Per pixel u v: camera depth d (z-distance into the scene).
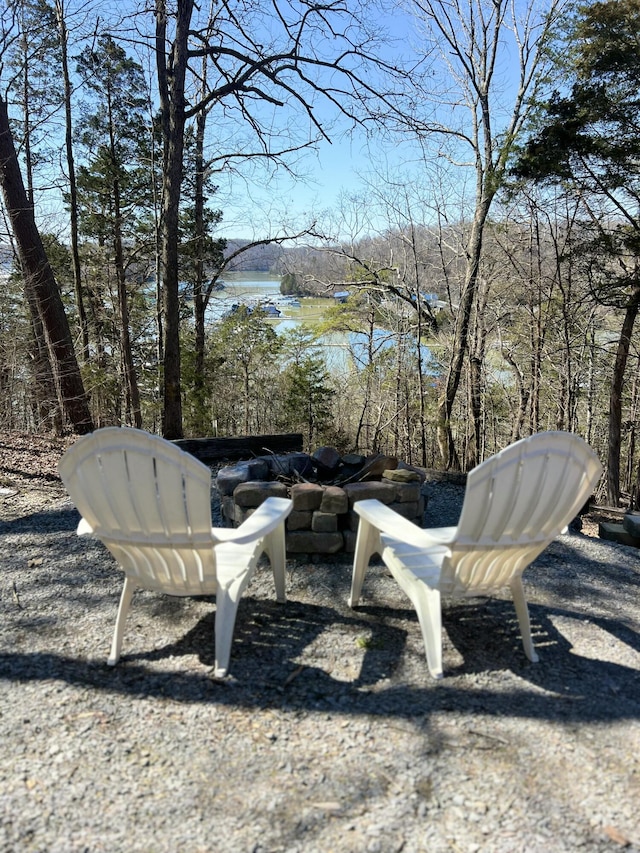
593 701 2.01
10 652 2.29
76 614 2.63
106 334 14.45
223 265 13.03
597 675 2.18
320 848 1.39
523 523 2.05
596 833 1.44
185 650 2.32
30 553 3.41
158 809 1.51
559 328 10.88
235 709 1.94
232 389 13.43
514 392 13.10
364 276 11.85
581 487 2.12
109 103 12.24
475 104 11.05
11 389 7.21
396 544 2.47
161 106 7.85
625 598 2.96
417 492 3.37
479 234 10.84
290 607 2.71
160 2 7.47
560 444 1.99
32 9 10.21
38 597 2.81
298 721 1.88
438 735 1.81
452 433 12.15
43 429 7.62
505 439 14.20
